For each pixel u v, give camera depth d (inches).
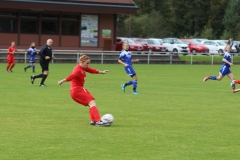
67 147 813.2
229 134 944.3
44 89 1718.8
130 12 4020.7
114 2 3978.8
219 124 1053.2
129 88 1822.1
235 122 1082.1
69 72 2588.6
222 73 1732.3
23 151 783.1
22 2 3661.4
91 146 823.7
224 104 1390.3
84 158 745.6
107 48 4067.4
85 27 3976.4
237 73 2920.8
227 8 6688.0
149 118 1119.0
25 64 3277.6
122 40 4596.5
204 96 1590.8
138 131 959.0
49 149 797.9
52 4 3747.5
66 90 1692.9
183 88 1866.4
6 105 1298.0
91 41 4010.8
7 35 3730.3
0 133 919.7
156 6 7504.9
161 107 1306.6
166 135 924.0
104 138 886.4
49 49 1830.7
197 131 969.5
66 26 3919.8
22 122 1039.6
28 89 1710.1
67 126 999.6
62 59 3563.0
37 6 3708.2
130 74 1632.6
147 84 2020.2
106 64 3545.8
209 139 894.4
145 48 4682.6
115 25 4072.3
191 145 843.4
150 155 770.2
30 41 3804.1
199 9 7052.2
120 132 945.5
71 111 1206.3
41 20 3823.8
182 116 1156.5
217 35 6924.2
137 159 745.0
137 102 1403.8
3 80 2055.9
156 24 6924.2
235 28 6565.0
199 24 7081.7
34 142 846.5
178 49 4837.6
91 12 3917.3
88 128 980.6
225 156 772.0
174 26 7170.3
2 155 756.6
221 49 4847.4
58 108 1254.3
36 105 1305.4
